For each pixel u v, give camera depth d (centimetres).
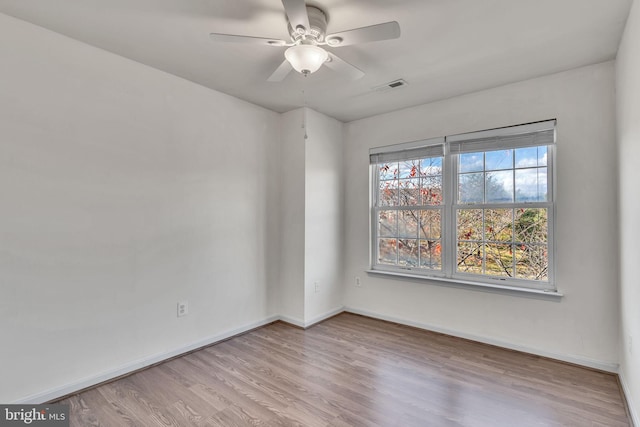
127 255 251
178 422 194
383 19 201
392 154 375
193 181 295
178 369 259
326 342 316
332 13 195
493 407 209
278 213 379
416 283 355
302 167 360
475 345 308
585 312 263
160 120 271
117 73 246
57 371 216
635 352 192
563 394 224
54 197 216
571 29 211
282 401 216
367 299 394
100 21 204
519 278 298
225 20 203
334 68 220
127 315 251
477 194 322
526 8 190
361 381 242
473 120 318
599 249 257
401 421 196
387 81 293
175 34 219
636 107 180
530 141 289
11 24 200
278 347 304
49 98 214
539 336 284
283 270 377
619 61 231
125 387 232
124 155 250
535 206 290
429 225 353
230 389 230
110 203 242
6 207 197
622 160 222
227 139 324
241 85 302
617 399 217
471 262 325
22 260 203
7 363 197
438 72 275
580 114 266
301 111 361
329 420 196
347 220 411
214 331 312
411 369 260
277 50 239
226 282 323
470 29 212
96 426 190
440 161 346
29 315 205
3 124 196
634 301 193
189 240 292
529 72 275
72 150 223
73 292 224
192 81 293
